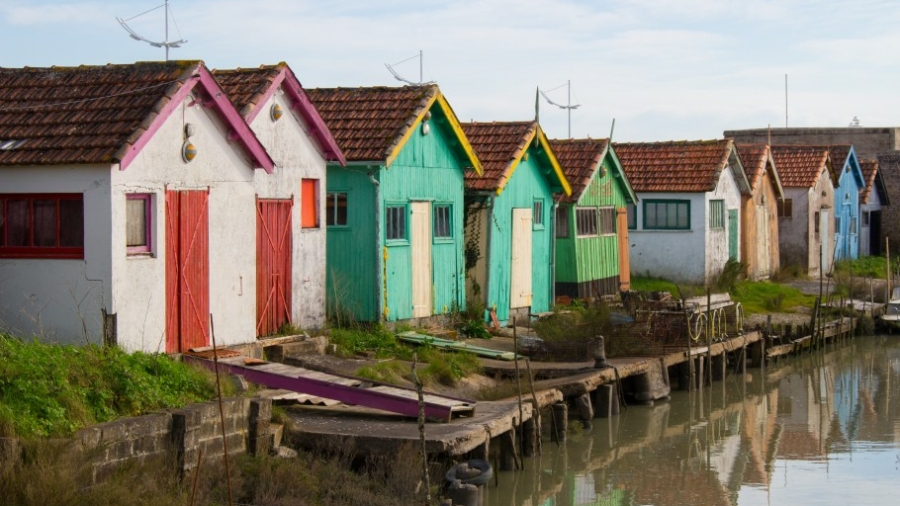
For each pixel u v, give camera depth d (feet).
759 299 117.08
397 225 74.90
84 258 49.42
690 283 117.39
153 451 41.47
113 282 49.11
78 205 49.73
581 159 101.24
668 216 118.52
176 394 44.88
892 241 174.40
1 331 50.11
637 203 115.44
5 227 50.96
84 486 37.86
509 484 53.47
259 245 62.39
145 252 51.62
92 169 49.03
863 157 185.06
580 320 80.02
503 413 53.06
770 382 86.12
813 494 54.29
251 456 44.75
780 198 138.00
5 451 36.94
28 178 50.14
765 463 60.39
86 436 39.06
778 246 139.64
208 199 55.42
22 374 41.04
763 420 71.56
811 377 88.43
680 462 60.23
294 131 65.36
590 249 101.40
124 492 37.45
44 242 50.37
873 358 97.96
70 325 49.75
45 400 40.04
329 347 64.90
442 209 80.38
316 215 68.13
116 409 42.57
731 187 125.29
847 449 63.87
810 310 112.37
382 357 65.87
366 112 75.61
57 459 37.40
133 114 50.62
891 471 58.80
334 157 68.49
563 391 65.00
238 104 60.80
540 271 93.04
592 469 58.23
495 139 87.97
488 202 84.43
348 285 73.00
